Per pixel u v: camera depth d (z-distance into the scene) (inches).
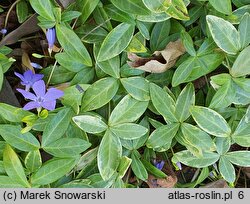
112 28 18.6
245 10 18.7
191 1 19.3
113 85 18.6
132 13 18.0
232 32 18.3
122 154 19.4
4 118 18.4
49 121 18.2
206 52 18.7
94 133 18.6
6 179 18.2
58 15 17.8
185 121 19.5
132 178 20.5
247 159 19.4
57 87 18.8
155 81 19.2
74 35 17.9
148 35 18.7
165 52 18.8
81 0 18.2
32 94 17.9
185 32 18.8
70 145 18.3
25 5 19.5
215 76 18.5
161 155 20.3
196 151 19.2
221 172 19.5
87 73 18.8
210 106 18.8
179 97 18.9
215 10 19.0
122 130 18.7
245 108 19.4
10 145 18.4
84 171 19.4
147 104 18.8
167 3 17.6
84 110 18.5
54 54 19.3
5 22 19.6
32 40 19.8
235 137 19.0
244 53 18.2
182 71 18.6
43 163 19.1
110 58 18.2
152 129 20.0
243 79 18.5
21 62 19.9
